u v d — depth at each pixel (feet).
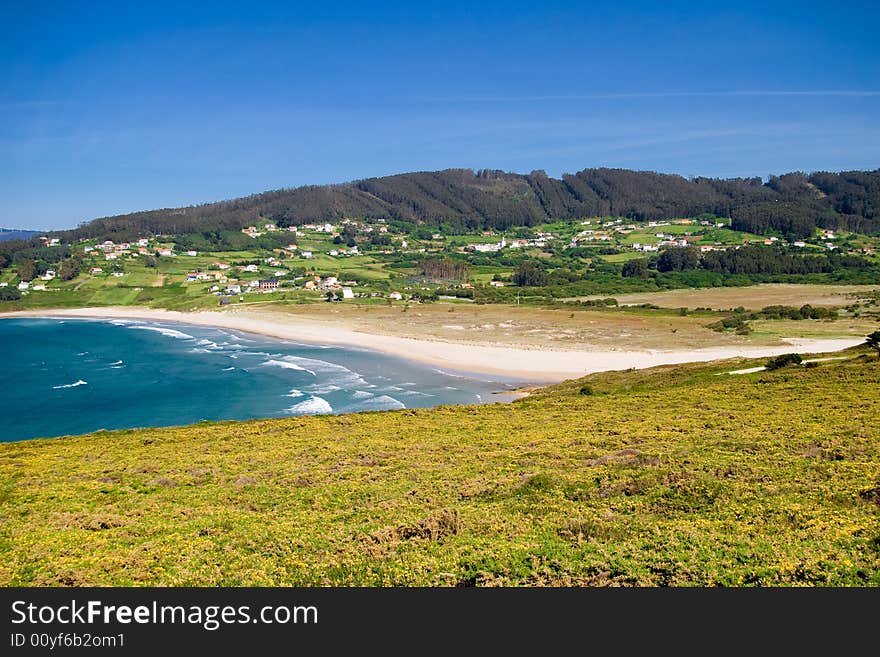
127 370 322.34
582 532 58.54
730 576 47.14
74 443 147.13
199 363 343.87
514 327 441.27
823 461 76.89
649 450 91.76
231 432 146.61
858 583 45.03
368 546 58.49
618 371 251.80
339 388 269.03
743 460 80.38
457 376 294.87
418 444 116.67
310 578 52.60
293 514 72.74
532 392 247.50
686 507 64.59
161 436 146.41
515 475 84.79
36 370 325.21
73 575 54.54
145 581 53.42
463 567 52.37
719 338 365.81
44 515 77.77
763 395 142.31
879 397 121.29
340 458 106.93
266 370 317.42
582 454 95.30
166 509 78.74
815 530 53.52
